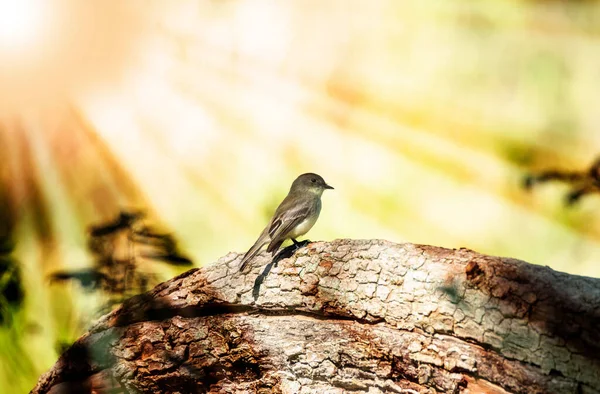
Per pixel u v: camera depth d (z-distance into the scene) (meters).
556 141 15.08
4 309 9.65
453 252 6.44
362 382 6.42
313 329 6.69
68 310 10.24
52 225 14.28
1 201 15.31
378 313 6.45
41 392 7.43
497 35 16.33
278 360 6.69
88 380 7.20
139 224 9.04
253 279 7.02
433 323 6.18
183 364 6.95
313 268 6.82
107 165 16.56
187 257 8.94
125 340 7.09
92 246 8.88
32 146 16.28
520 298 5.89
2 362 10.11
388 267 6.50
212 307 7.12
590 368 5.61
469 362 5.95
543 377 5.74
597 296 5.72
